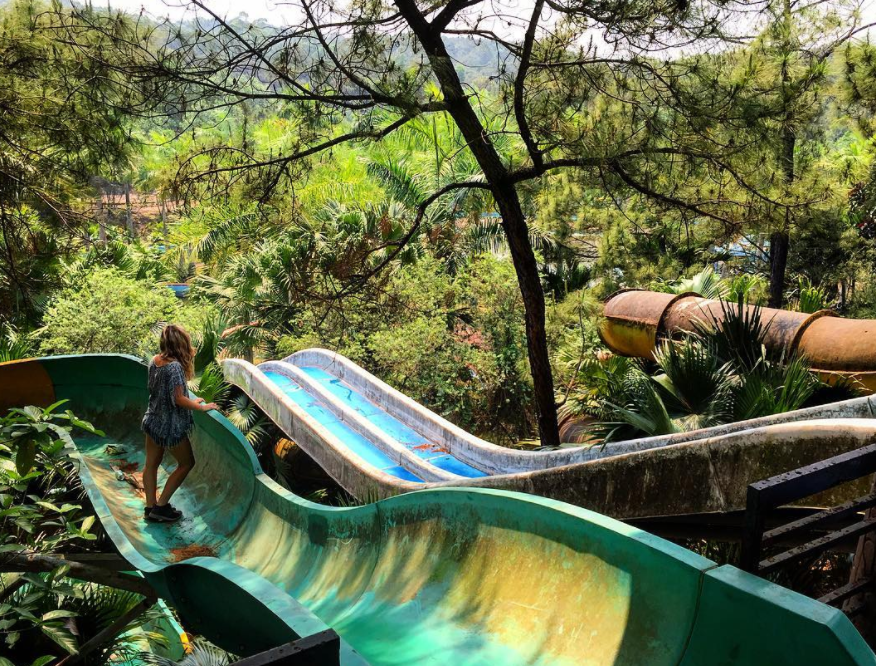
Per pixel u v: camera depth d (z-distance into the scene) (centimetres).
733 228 1192
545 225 1551
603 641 349
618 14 968
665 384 933
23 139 1195
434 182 2375
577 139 1069
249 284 2064
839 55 1080
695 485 616
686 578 322
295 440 1262
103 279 1886
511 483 778
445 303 2044
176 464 796
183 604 484
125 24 1014
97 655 704
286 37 1010
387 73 996
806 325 1035
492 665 381
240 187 1188
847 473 337
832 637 262
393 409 1330
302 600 555
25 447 530
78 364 899
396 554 516
